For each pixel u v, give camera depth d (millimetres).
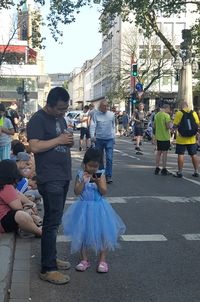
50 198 5203
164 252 6387
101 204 5617
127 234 7199
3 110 10398
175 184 11734
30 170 8867
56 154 5184
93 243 5500
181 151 12906
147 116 32562
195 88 60219
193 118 12758
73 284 5246
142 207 9055
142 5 28062
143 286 5219
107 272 5621
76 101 168875
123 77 61688
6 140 10516
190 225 7773
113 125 11688
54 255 5336
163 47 61875
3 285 4793
